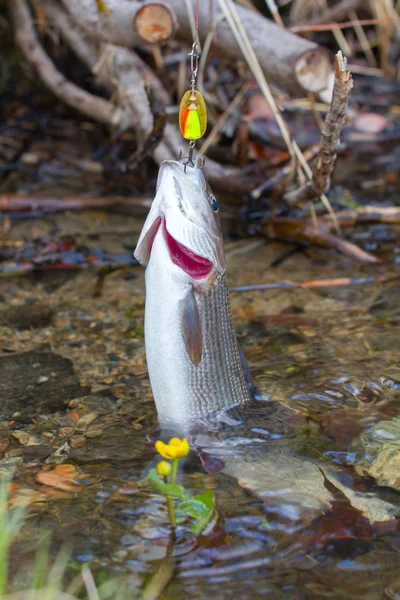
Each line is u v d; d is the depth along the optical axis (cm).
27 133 846
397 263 598
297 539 292
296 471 331
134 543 289
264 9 920
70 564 278
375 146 860
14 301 532
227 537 293
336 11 873
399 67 998
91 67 756
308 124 823
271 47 557
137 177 750
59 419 379
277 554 285
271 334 479
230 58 602
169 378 341
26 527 296
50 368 436
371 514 306
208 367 346
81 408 390
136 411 386
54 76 771
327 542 291
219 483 323
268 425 361
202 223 336
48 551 283
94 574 273
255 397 385
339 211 671
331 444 351
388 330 482
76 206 698
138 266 596
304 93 566
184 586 269
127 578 272
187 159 353
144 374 429
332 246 621
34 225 666
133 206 711
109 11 551
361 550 287
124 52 664
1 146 819
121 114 720
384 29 947
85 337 479
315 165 498
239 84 776
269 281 567
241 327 491
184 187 335
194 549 287
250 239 650
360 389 405
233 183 698
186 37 614
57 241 633
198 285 335
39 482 326
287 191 635
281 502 312
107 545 288
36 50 769
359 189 744
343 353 450
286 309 519
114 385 415
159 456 345
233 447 345
